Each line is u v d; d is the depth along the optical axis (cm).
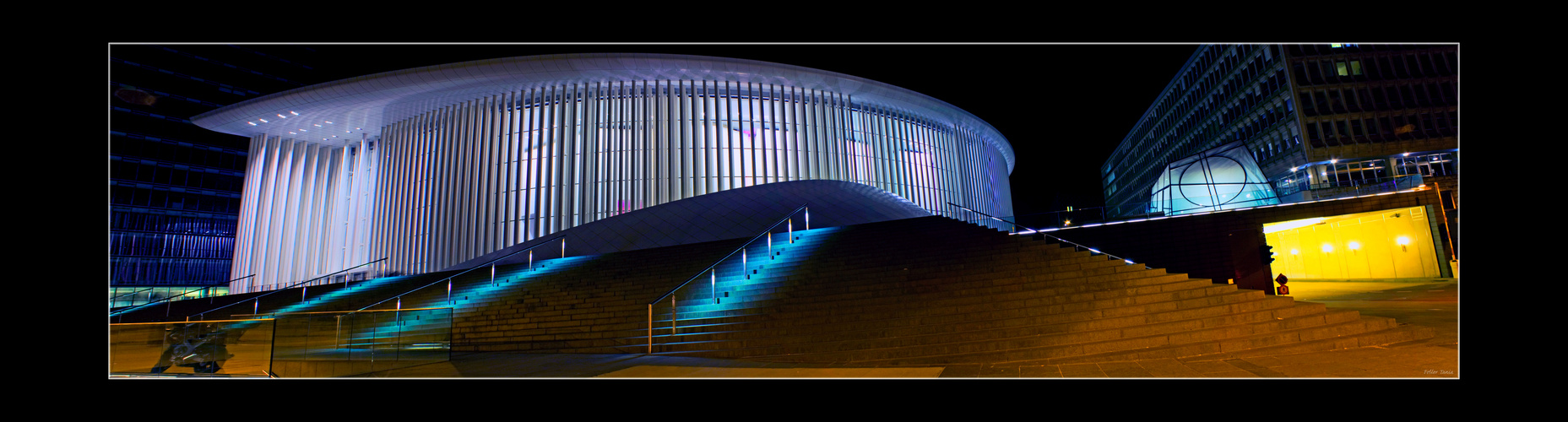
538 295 1505
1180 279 1081
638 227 2292
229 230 4756
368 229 2786
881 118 2897
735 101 2555
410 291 1678
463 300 1551
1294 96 3472
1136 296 1032
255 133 2984
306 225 2938
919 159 2998
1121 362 792
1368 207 2155
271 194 2961
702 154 2447
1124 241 1986
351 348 1002
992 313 1014
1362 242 2575
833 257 1445
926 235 1474
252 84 5016
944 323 1003
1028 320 974
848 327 1034
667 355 1060
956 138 3272
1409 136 3328
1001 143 3781
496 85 2505
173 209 4547
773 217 2273
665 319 1236
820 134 2658
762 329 1087
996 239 1363
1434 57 3456
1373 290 1944
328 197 2995
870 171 2775
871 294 1184
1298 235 2989
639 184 2395
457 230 2486
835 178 2642
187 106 4728
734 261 1537
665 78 2511
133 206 4394
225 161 4831
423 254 2550
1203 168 2719
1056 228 2048
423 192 2627
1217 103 4322
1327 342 837
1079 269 1176
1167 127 5175
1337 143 3359
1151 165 5575
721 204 2350
